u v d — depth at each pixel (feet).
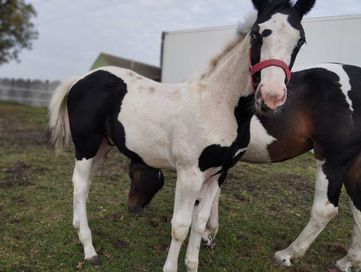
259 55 6.76
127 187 15.48
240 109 7.54
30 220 11.71
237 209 13.62
